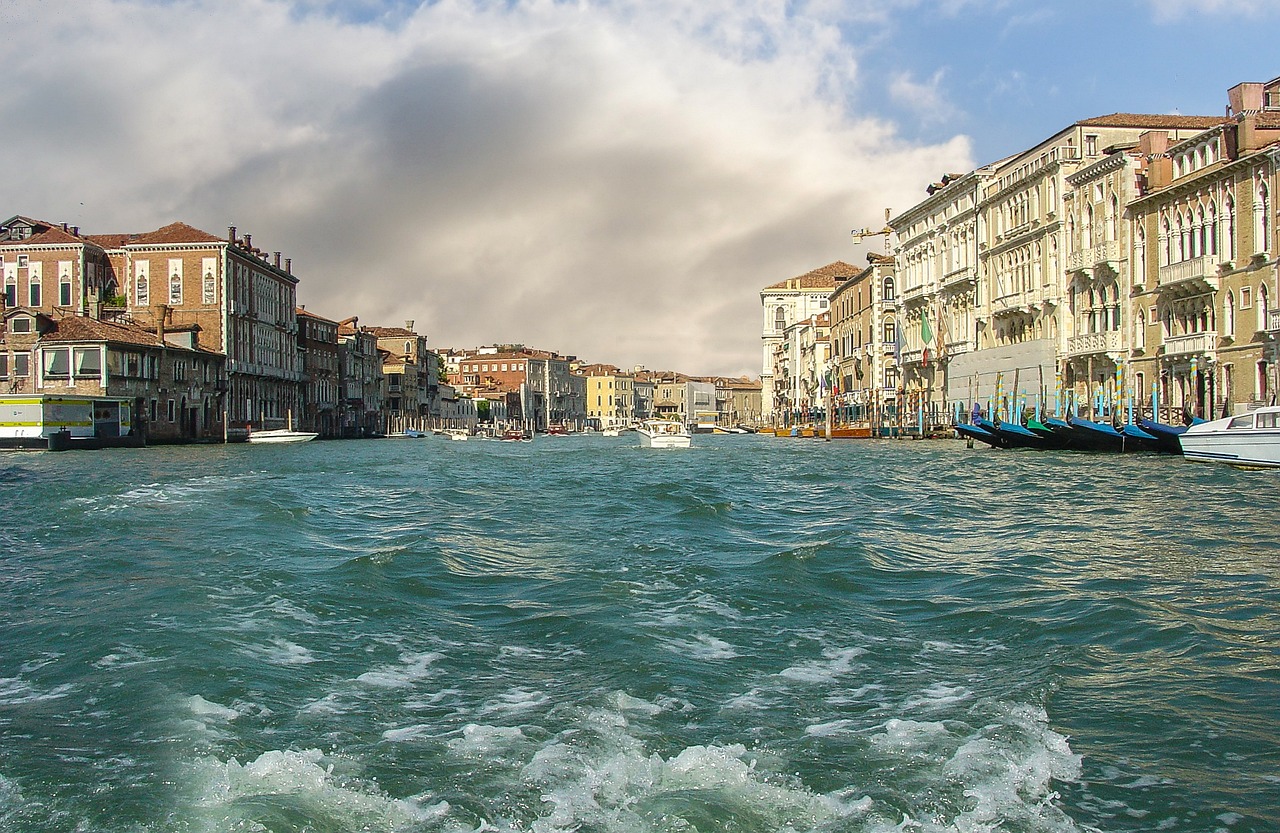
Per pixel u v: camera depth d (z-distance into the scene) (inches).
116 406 2566.4
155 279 3203.7
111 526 812.0
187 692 371.2
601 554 700.0
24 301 3102.9
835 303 4603.8
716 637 463.8
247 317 3405.5
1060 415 2176.4
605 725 340.2
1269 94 2062.0
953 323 3127.5
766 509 1011.3
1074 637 460.4
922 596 556.7
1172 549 694.5
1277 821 274.8
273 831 259.6
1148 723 346.6
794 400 5447.8
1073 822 272.5
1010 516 902.4
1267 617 491.8
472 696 377.7
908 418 3272.6
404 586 576.7
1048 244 2464.3
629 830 263.3
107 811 271.1
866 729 338.0
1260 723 347.3
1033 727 339.9
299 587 561.9
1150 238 2087.8
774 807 276.4
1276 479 1209.4
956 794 286.4
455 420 6471.5
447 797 281.9
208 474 1496.1
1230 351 1835.6
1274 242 1716.3
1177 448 1679.4
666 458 2348.7
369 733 334.6
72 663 409.4
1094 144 2426.2
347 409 4552.2
